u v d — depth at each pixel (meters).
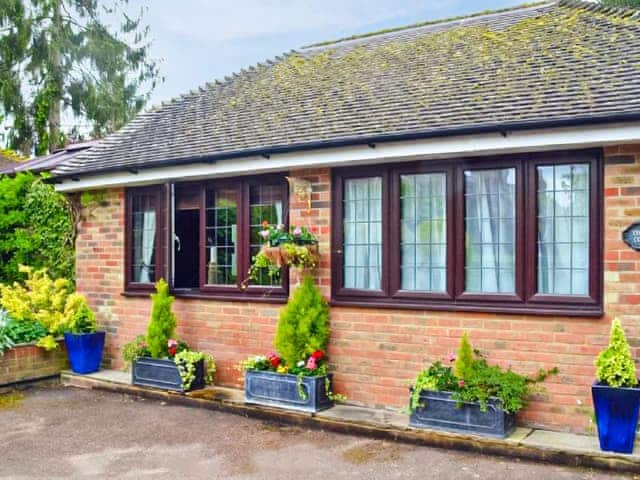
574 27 8.41
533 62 7.61
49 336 9.37
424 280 7.04
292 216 7.85
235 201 8.41
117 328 9.66
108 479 5.58
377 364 7.25
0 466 5.93
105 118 24.45
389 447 6.28
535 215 6.38
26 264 12.06
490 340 6.56
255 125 8.70
